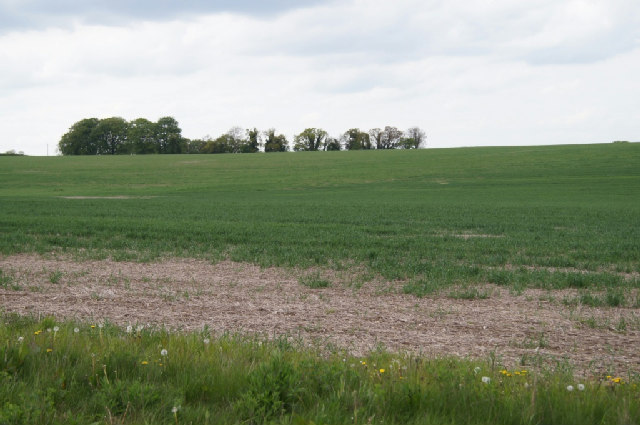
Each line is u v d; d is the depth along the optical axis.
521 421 4.38
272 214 35.50
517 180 69.44
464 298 11.06
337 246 19.70
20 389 4.83
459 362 6.11
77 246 19.47
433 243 20.59
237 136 172.88
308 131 178.00
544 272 13.84
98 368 5.42
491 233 25.34
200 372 5.41
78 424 4.24
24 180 78.62
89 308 9.75
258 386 4.83
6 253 17.36
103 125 170.38
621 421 4.29
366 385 5.06
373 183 70.88
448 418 4.45
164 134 163.88
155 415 4.45
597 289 12.05
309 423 4.14
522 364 6.67
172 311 9.60
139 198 55.16
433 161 94.94
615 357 7.12
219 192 63.34
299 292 11.56
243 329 8.39
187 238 21.94
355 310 9.82
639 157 86.62
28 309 9.59
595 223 30.25
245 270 14.55
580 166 80.88
